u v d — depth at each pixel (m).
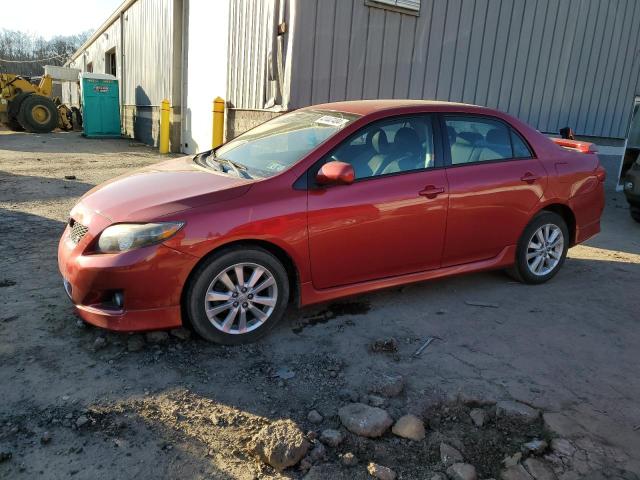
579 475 2.48
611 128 12.00
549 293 4.81
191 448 2.55
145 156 13.70
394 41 8.65
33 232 5.91
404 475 2.46
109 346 3.43
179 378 3.13
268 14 8.34
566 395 3.13
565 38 10.54
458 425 2.84
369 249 3.89
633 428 2.85
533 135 4.86
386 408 2.94
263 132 4.62
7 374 3.06
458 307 4.38
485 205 4.40
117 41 21.64
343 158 3.83
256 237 3.43
